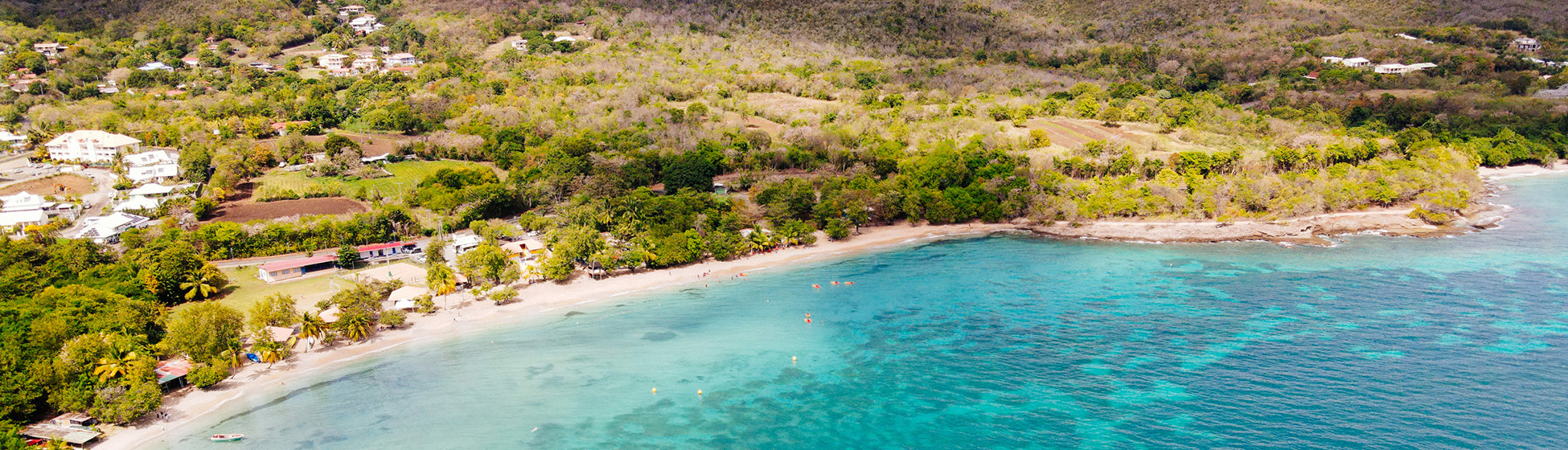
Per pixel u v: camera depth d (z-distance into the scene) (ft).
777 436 283.38
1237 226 545.44
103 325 332.80
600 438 283.59
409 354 358.64
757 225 545.03
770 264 492.95
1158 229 548.31
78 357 303.07
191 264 411.75
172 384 321.52
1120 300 407.23
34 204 549.54
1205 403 293.64
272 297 373.61
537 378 333.21
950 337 366.43
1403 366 315.78
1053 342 355.77
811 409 302.66
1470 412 278.87
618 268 483.51
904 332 374.22
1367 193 580.30
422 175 640.99
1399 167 627.05
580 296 435.94
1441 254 468.34
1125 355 338.13
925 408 300.61
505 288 428.56
